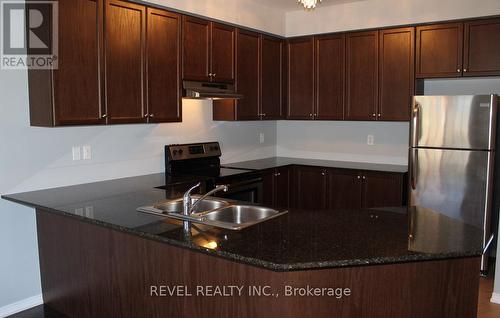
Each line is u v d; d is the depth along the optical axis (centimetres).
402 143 488
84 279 285
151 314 241
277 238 200
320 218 237
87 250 279
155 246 234
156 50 359
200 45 400
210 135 470
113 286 263
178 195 304
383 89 454
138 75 346
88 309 286
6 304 315
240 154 514
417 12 425
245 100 458
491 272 409
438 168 394
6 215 311
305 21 492
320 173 486
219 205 277
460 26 409
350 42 469
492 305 342
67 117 300
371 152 509
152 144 406
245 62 454
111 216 241
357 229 214
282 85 508
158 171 413
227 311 204
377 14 447
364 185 460
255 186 436
